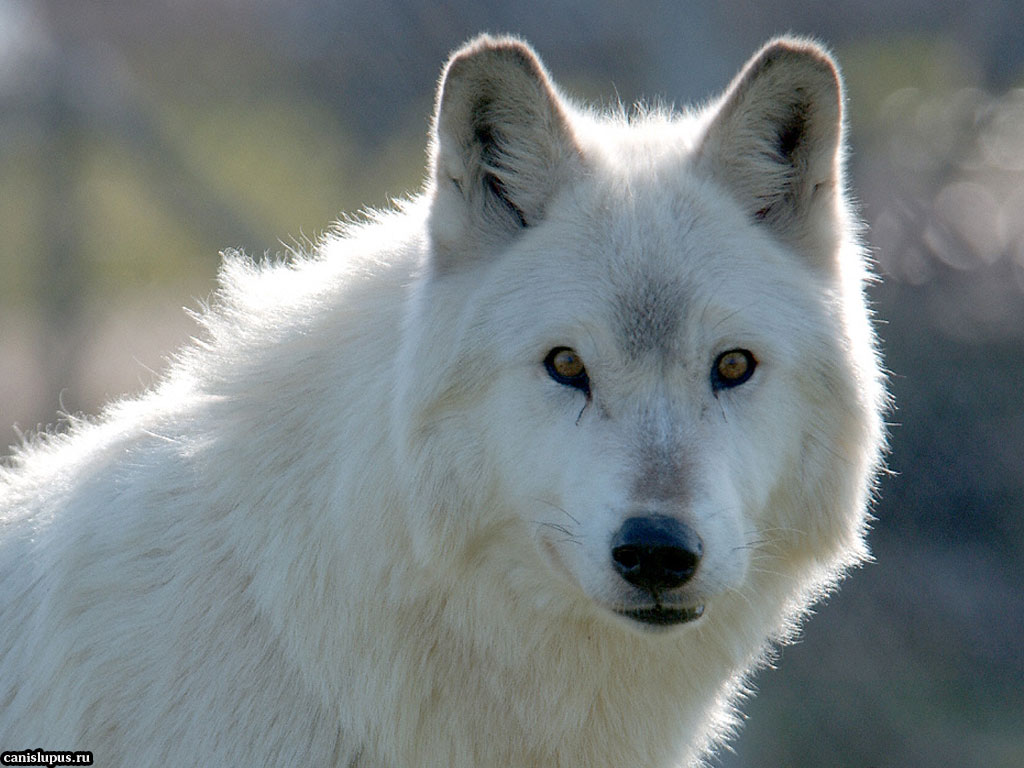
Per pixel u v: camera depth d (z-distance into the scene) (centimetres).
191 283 3981
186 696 887
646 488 820
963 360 2734
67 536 948
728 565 833
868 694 2458
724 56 2856
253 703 886
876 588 2611
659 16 2833
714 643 940
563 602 893
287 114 3984
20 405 3650
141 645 900
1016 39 3453
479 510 886
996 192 3034
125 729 896
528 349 872
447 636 901
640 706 934
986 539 2667
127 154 3944
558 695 912
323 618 882
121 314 3900
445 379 874
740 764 2311
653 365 860
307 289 978
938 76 3556
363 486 879
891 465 2717
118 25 3766
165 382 1064
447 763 907
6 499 1061
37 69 3759
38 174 3938
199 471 933
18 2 3744
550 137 909
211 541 915
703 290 872
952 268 2845
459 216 906
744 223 918
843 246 959
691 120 1021
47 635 930
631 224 891
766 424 883
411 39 3328
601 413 860
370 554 880
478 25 3164
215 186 3881
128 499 947
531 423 870
